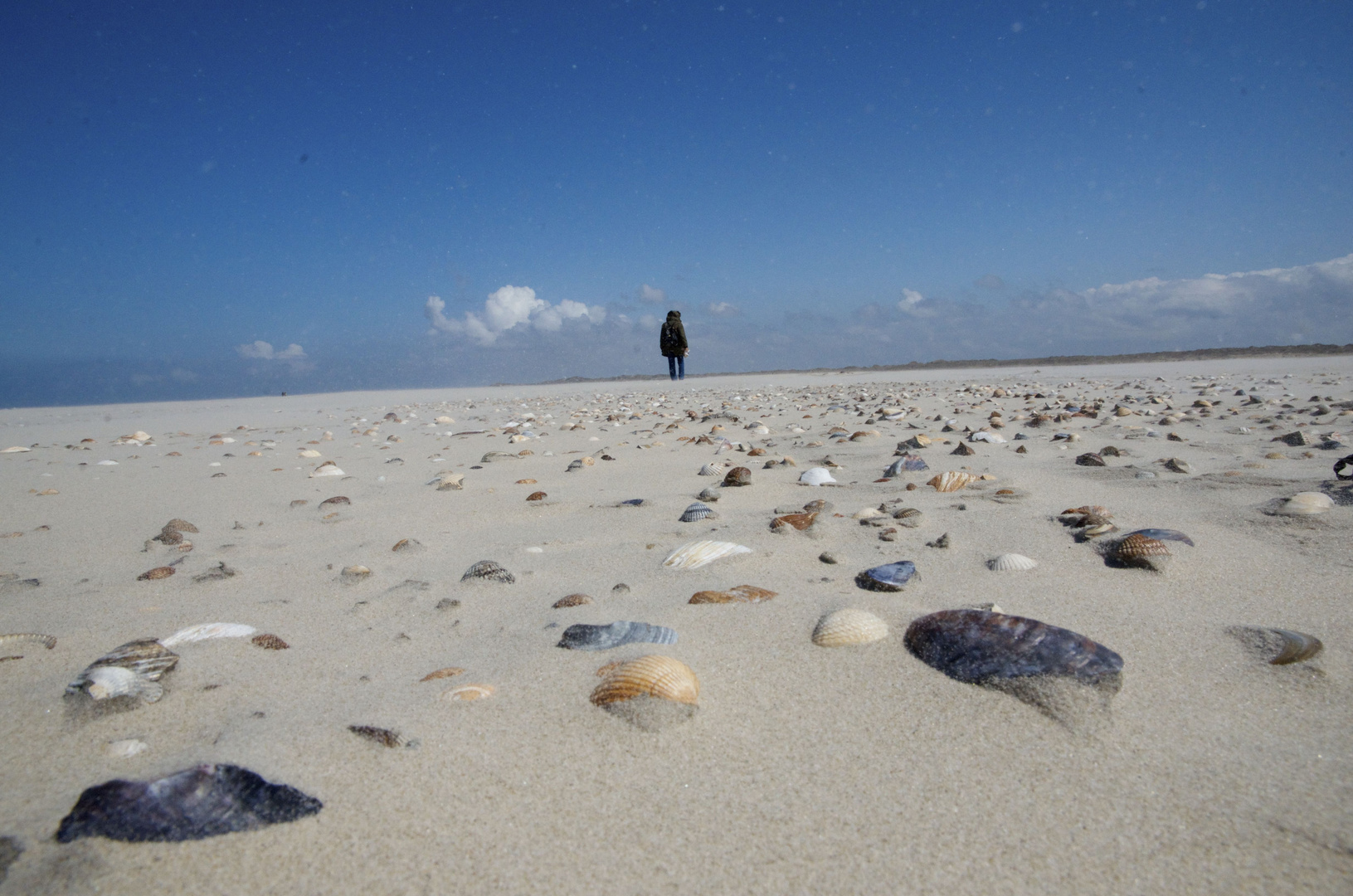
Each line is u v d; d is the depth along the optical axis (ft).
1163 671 5.77
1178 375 48.93
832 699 5.54
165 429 33.12
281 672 6.28
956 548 9.25
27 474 18.89
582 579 8.70
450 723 5.29
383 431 30.73
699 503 11.97
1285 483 11.60
